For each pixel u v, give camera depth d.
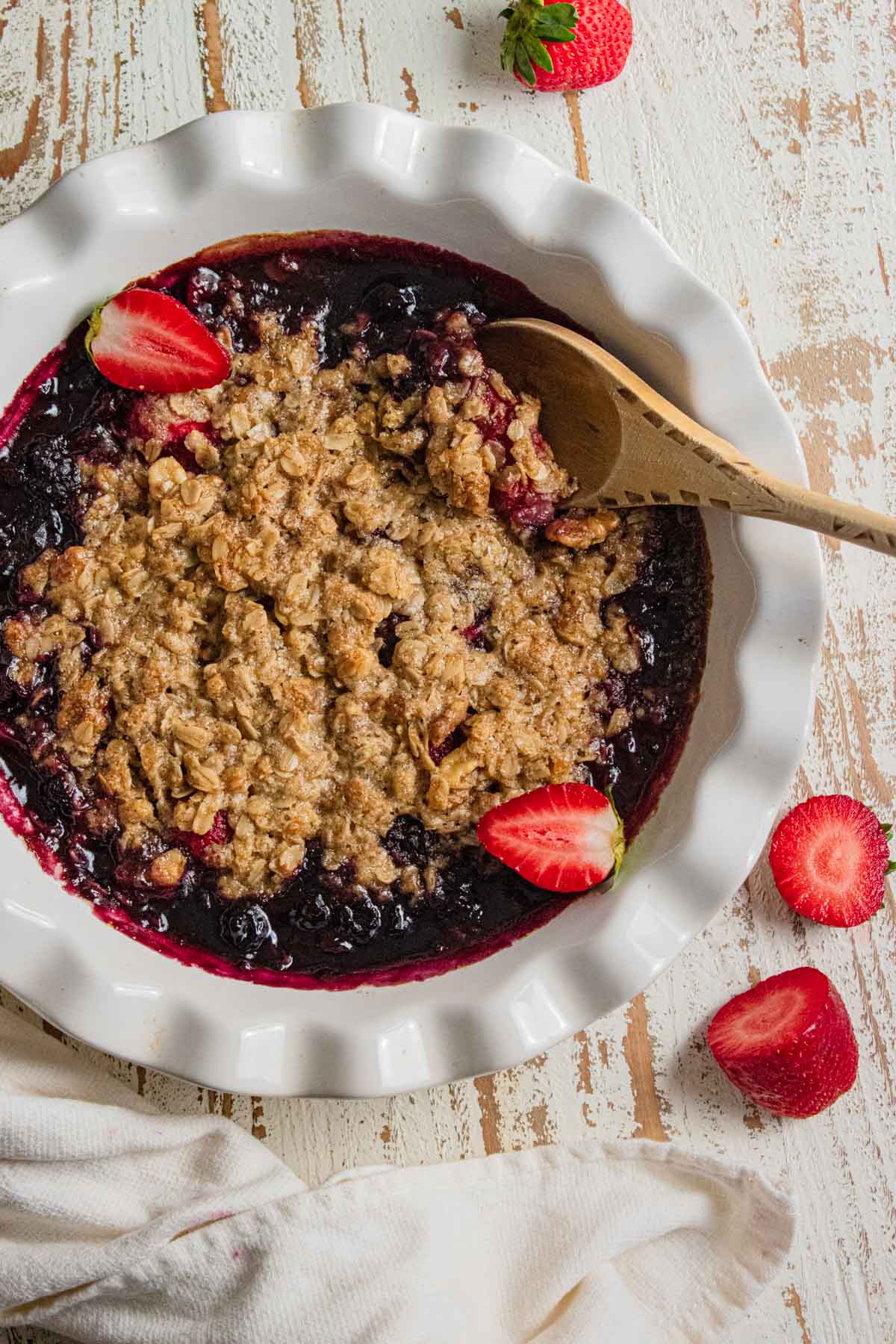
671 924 0.66
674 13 0.74
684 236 0.74
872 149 0.74
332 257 0.67
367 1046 0.65
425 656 0.66
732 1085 0.72
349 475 0.67
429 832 0.67
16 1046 0.70
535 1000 0.66
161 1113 0.70
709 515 0.67
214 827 0.66
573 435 0.66
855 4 0.75
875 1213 0.72
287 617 0.66
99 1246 0.68
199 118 0.67
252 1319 0.68
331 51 0.73
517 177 0.66
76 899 0.67
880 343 0.74
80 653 0.67
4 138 0.72
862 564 0.74
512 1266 0.71
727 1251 0.71
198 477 0.67
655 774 0.68
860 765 0.73
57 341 0.67
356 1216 0.69
